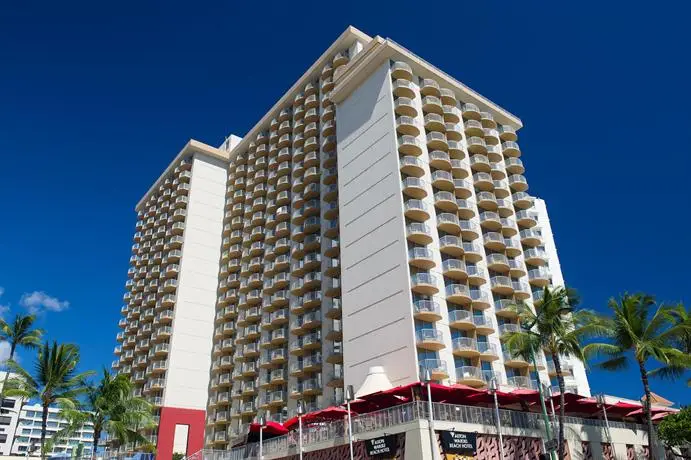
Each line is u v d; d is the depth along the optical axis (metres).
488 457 32.88
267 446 41.97
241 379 69.56
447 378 45.50
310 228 63.66
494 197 59.69
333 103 67.31
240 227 81.25
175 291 80.56
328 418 40.59
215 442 68.94
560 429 33.94
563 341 36.69
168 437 69.12
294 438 39.69
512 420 35.59
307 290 62.41
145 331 82.81
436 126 58.31
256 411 64.75
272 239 71.38
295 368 59.41
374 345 47.94
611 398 49.72
